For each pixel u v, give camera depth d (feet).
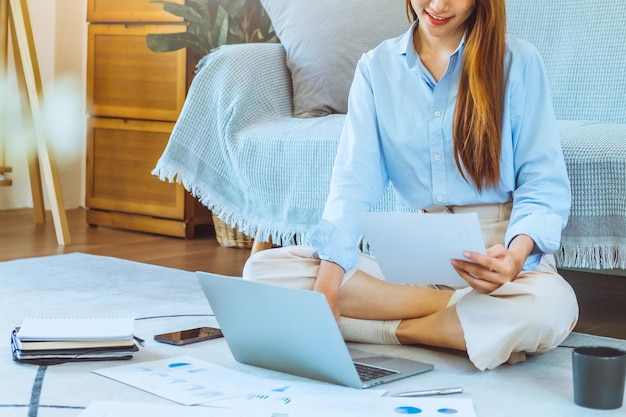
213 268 9.55
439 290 6.12
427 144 6.04
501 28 5.74
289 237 8.20
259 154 8.30
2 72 12.26
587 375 4.82
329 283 5.85
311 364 5.24
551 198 5.81
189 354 5.87
